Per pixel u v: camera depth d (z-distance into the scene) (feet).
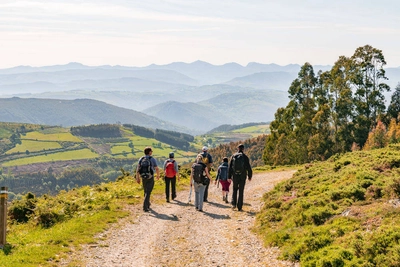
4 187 41.86
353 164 69.87
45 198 71.36
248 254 40.68
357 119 232.53
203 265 37.50
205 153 70.74
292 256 37.42
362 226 37.73
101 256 38.96
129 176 111.75
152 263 37.78
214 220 56.08
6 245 41.27
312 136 240.32
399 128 207.41
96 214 56.39
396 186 43.16
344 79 240.32
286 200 59.26
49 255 37.50
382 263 30.04
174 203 69.67
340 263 32.27
